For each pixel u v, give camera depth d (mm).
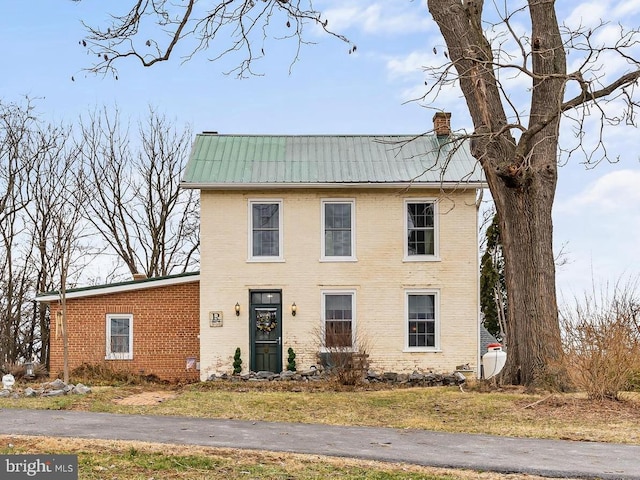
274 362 25250
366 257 25547
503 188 20156
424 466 10797
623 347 17359
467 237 25594
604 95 17812
